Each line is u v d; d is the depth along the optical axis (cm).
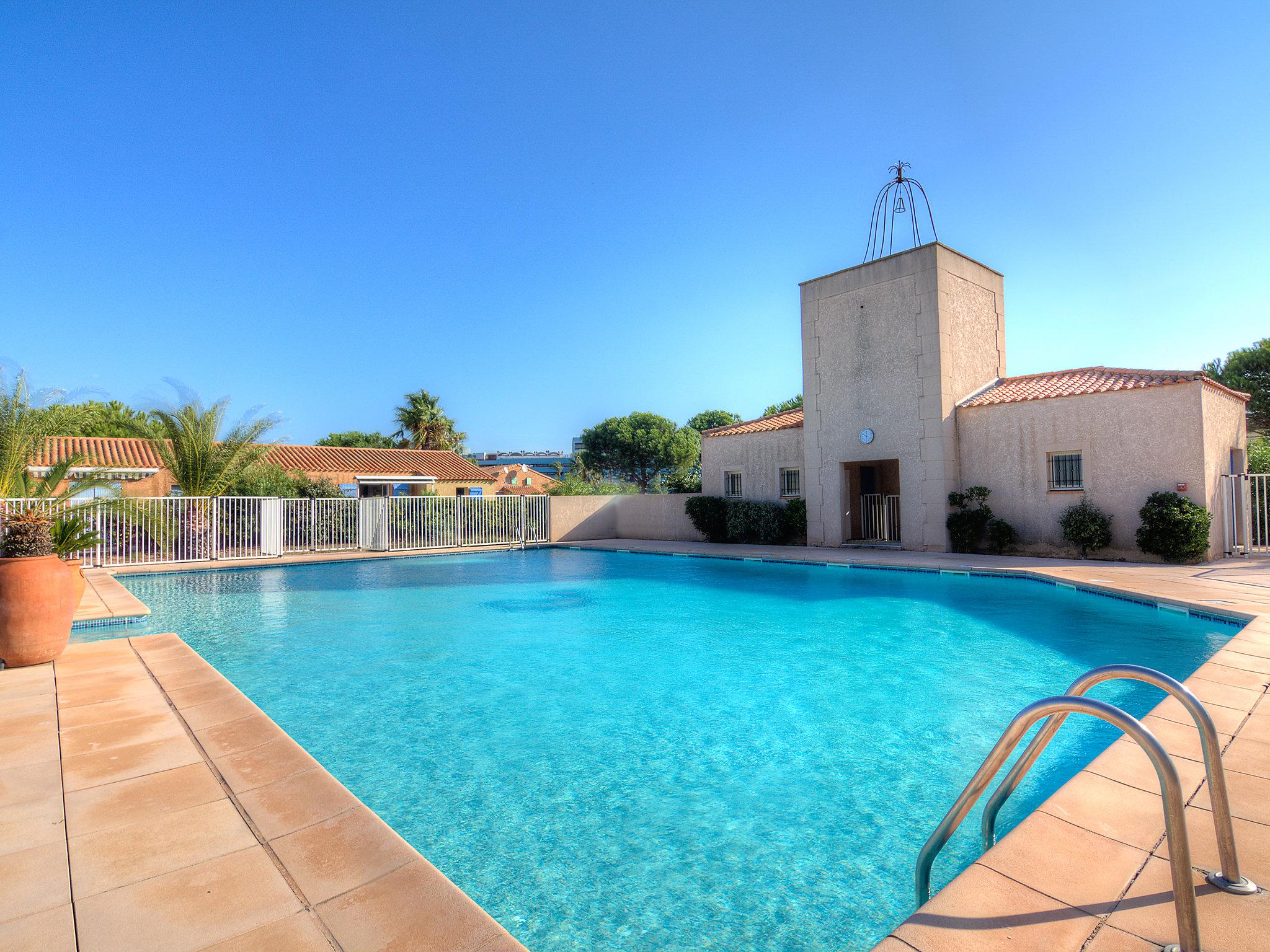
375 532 2016
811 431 1759
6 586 560
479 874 312
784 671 663
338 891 236
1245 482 1320
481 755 459
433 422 4509
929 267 1530
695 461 4797
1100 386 1368
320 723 525
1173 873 178
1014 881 228
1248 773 324
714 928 269
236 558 1673
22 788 328
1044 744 227
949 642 772
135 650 641
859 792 397
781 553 1614
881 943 194
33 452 1338
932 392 1521
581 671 670
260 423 1994
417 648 774
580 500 2292
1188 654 687
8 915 222
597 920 275
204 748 383
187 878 246
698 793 398
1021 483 1437
